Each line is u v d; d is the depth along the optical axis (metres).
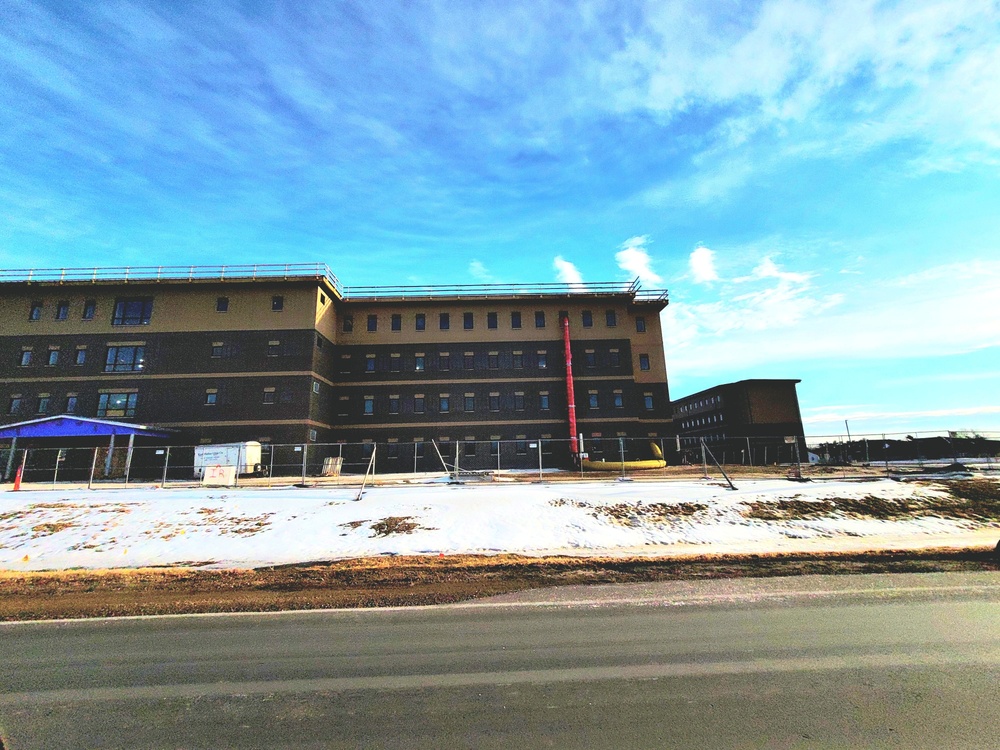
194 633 6.80
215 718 4.34
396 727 4.11
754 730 3.91
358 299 41.78
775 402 52.81
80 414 34.91
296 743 3.89
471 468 39.19
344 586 9.43
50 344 36.09
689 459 46.88
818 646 5.72
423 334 42.03
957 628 6.25
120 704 4.66
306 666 5.52
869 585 8.53
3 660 5.86
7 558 12.25
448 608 7.84
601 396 41.28
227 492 20.41
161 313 36.66
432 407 40.56
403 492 19.28
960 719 4.02
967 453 28.75
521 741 3.84
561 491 18.25
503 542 12.94
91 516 15.87
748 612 7.18
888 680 4.78
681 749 3.66
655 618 7.02
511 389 41.16
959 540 12.14
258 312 36.88
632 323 44.75
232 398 35.34
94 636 6.72
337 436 39.88
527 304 42.94
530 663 5.45
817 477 21.62
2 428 30.34
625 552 11.74
